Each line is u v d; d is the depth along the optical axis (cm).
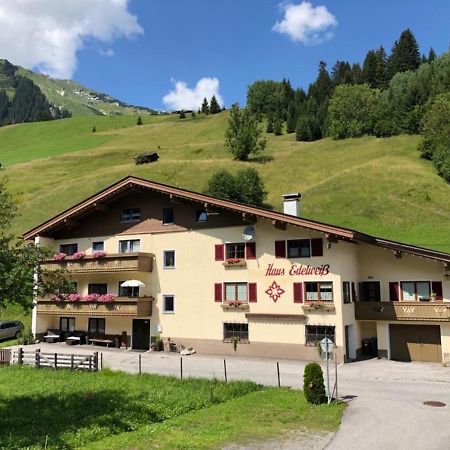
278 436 1396
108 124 17012
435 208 5947
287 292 3108
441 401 1883
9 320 4375
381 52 17050
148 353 3341
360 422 1560
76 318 3859
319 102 15712
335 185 6925
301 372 2588
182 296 3444
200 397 1827
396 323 3080
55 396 1827
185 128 14375
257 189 6438
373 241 3139
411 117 9731
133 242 3700
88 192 7206
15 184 8362
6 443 1269
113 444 1274
